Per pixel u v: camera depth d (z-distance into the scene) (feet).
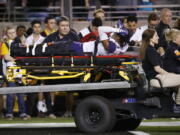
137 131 96.12
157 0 169.68
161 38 115.96
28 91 95.40
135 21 116.47
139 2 163.43
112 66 95.61
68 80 98.37
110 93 94.84
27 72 97.30
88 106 92.38
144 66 94.79
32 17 163.02
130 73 94.27
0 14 163.63
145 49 94.58
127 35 98.99
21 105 122.83
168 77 92.38
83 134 90.94
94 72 95.86
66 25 109.81
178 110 92.38
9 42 122.42
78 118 92.89
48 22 128.57
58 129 101.65
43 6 163.73
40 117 125.80
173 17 164.66
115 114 91.91
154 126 105.19
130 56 95.91
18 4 164.45
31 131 98.78
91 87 93.40
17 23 160.45
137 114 93.56
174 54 95.66
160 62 95.81
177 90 92.58
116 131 98.22
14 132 97.30
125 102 93.71
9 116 123.24
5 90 96.02
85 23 155.43
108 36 98.22
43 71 96.78
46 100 123.44
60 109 128.26
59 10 164.55
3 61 122.42
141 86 93.56
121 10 161.99
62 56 96.63
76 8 159.74
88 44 97.30
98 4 157.28
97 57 95.71
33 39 125.39
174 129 99.45
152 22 120.26
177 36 96.02
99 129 91.71
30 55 96.99
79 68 96.02
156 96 93.30
